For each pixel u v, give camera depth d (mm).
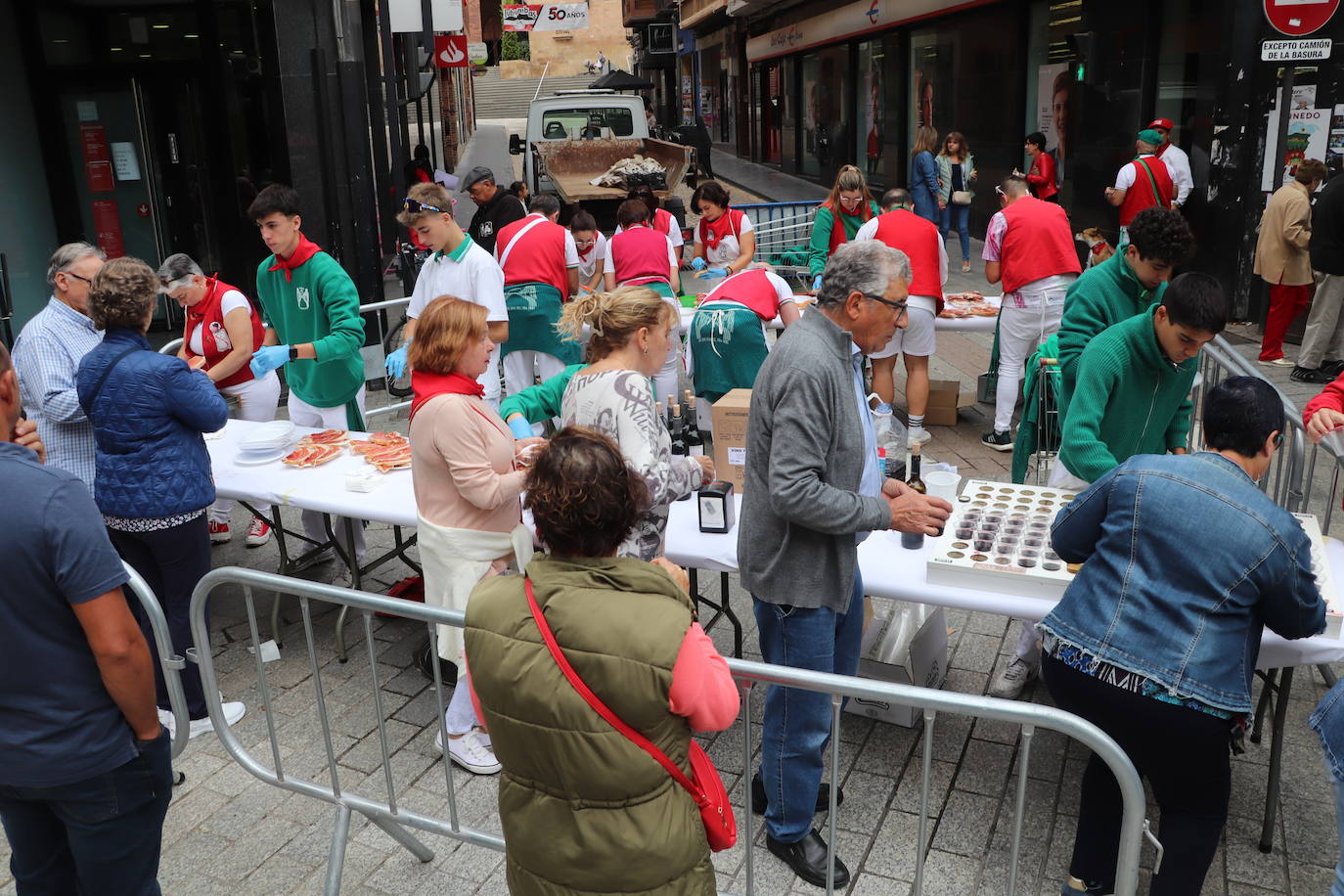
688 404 4227
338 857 2977
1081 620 2486
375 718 3941
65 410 3877
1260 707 3416
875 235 6258
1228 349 4629
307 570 5234
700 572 5070
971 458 6383
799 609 2764
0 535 2049
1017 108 13820
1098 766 2646
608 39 61750
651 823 1855
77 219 8859
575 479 1839
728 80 34562
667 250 6836
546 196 8641
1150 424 3346
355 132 7934
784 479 2543
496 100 58062
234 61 7984
